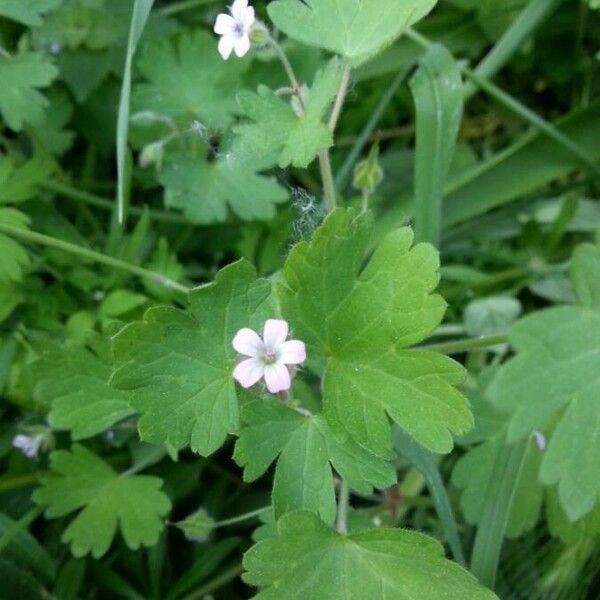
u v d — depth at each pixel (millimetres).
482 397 145
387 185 196
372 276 107
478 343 135
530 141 184
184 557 163
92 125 193
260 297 107
